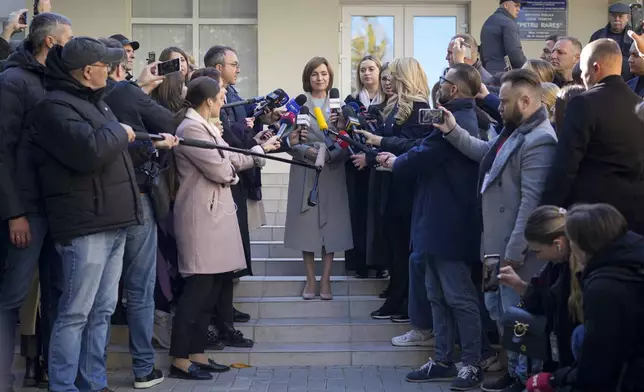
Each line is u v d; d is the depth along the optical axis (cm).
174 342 562
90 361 489
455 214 526
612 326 326
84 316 469
